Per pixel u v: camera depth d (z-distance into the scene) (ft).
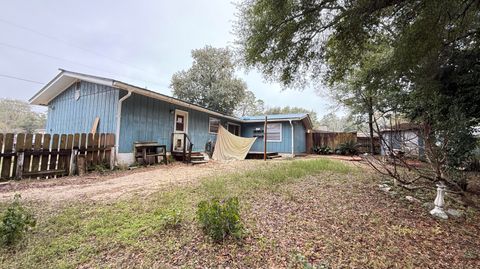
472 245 7.85
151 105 28.27
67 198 12.35
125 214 9.86
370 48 15.21
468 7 10.51
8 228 7.28
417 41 11.23
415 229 8.96
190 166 26.11
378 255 7.10
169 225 8.70
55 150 18.83
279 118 44.21
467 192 13.50
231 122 46.26
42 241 7.57
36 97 32.01
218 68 74.90
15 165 16.72
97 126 25.82
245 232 8.21
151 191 13.76
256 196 12.74
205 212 7.97
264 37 13.61
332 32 13.50
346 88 34.47
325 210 10.85
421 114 16.70
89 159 21.08
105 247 7.27
